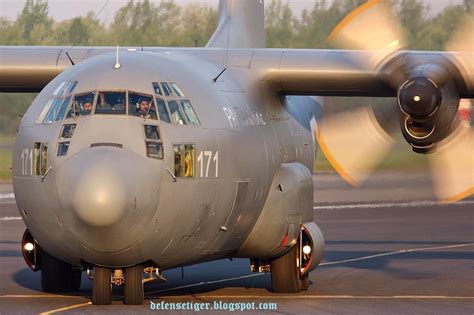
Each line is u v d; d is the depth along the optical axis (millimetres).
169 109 49594
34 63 60875
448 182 61656
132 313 48156
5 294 56438
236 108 54344
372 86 59656
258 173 54562
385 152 63781
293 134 62219
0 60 60969
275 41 133000
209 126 50938
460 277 65312
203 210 50094
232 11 70000
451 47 61531
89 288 59500
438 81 55812
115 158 46469
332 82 59656
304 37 132875
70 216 46125
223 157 51250
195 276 65875
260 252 56594
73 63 58875
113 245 46844
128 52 53125
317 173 152875
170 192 48000
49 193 47500
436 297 56344
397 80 58219
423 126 56344
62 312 49156
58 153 47562
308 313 50156
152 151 47844
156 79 50438
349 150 64000
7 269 68688
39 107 50500
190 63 54938
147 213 46938
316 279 64312
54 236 48156
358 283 62469
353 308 51969
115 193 45219
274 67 59438
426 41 108125
